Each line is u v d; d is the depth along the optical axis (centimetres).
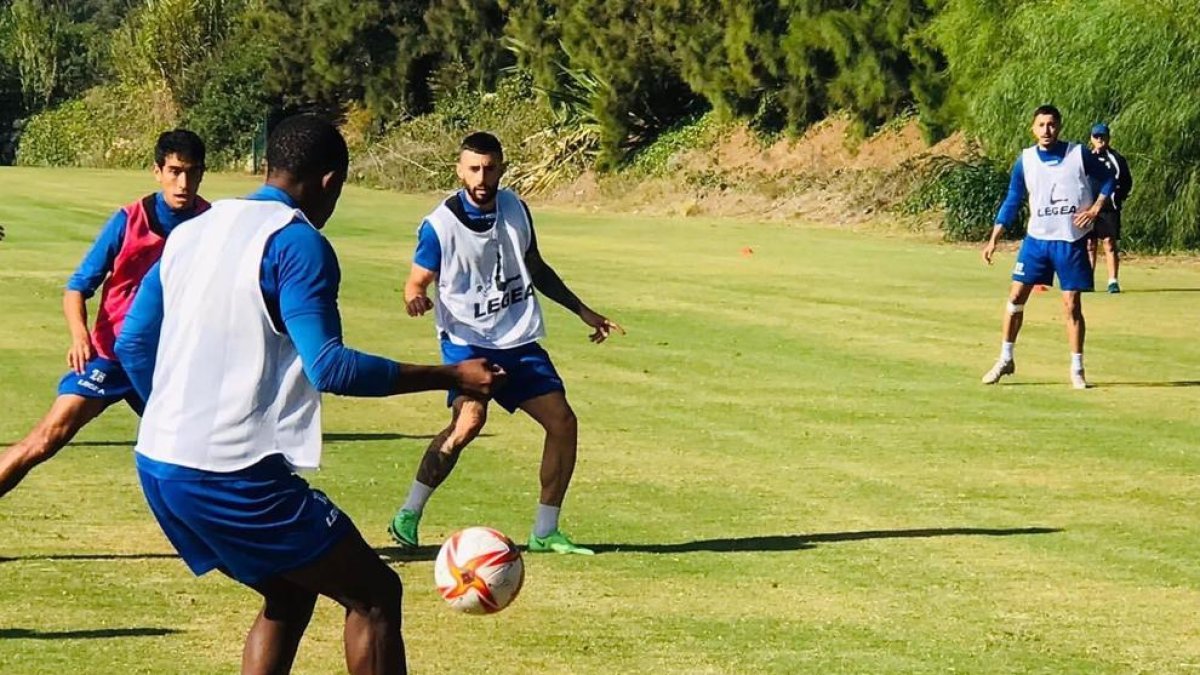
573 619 1048
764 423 1852
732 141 6669
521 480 1524
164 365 751
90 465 1575
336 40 8538
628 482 1519
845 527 1338
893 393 2077
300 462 748
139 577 1144
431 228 1220
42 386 2036
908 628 1034
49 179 7331
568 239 4809
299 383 747
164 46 9625
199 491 737
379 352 2362
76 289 1199
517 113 7906
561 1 7188
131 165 9569
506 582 839
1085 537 1305
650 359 2372
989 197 4922
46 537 1265
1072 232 2102
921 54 5622
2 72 10438
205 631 1006
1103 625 1046
